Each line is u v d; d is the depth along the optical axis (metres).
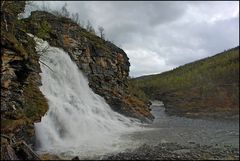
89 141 37.03
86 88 56.69
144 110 71.62
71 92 50.38
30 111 32.59
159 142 37.59
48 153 29.66
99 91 59.94
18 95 30.84
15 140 26.92
